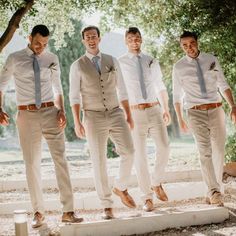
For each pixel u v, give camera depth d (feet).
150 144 51.72
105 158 17.42
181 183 22.63
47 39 16.92
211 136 19.45
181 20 26.12
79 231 16.19
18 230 13.82
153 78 19.58
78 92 17.60
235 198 20.88
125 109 18.01
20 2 22.41
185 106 19.60
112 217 17.16
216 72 19.43
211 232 16.81
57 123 16.97
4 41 22.71
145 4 28.30
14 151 59.16
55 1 28.55
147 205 18.66
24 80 16.81
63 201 16.89
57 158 16.90
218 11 24.86
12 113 67.36
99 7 27.32
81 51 67.72
